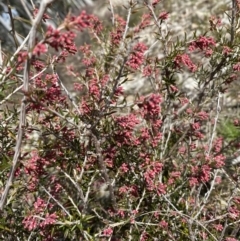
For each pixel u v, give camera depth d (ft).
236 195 10.99
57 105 9.17
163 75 11.09
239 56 11.25
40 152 9.02
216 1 26.45
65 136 9.02
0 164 7.70
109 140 9.75
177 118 12.33
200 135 11.84
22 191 9.25
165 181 10.66
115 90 8.16
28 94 6.50
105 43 12.52
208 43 10.15
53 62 8.49
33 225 8.04
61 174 10.33
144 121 10.43
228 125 15.28
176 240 9.81
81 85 10.98
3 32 30.55
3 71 7.53
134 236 9.54
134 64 7.97
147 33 23.12
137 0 9.26
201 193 12.70
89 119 8.77
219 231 10.58
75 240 9.96
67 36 5.89
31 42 6.13
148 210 10.27
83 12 5.87
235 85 17.38
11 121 9.47
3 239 8.95
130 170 10.09
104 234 8.73
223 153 13.62
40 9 6.14
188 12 26.37
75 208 9.08
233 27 11.10
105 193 11.66
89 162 9.57
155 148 10.55
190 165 10.71
